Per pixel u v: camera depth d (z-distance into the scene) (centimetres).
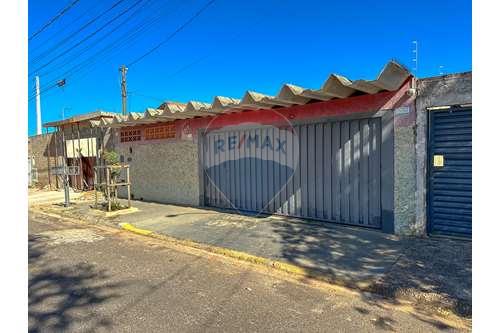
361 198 709
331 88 641
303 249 590
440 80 591
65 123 1547
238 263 554
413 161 628
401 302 407
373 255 547
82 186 1554
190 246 657
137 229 784
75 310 388
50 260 571
